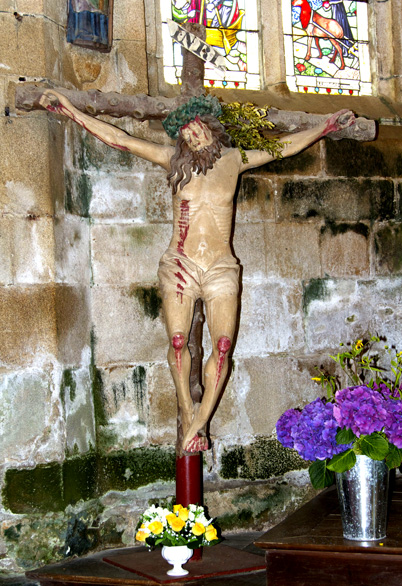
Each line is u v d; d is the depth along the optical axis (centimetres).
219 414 434
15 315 365
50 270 373
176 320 343
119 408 414
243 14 482
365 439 297
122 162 423
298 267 455
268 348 446
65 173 395
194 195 350
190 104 342
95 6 400
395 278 478
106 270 416
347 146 468
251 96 465
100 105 352
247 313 442
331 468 298
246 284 443
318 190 461
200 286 349
